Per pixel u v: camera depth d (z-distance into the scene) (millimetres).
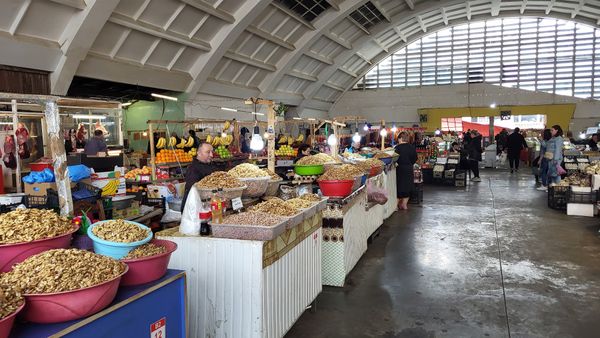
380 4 16438
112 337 1753
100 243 2018
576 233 6160
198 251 2750
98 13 8352
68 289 1570
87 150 8016
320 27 15398
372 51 21266
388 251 5324
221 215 2838
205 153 3900
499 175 14375
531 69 20891
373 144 13320
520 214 7625
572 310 3578
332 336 3178
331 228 4121
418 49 22453
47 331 1525
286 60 15828
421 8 18062
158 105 13266
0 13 7375
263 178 3592
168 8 10086
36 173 3469
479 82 21641
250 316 2656
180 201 4551
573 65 20312
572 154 12000
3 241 1819
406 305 3711
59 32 8508
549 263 4812
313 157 5195
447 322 3385
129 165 9391
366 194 5312
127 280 1942
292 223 2992
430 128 22156
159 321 2029
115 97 12680
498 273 4496
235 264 2672
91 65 9633
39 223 1953
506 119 21328
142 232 2203
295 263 3186
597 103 20062
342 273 4117
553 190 8039
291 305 3119
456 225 6781
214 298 2734
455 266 4734
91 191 3748
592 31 19922
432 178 12086
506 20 21000
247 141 11500
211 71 13055
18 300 1482
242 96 15445
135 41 10211
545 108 20578
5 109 7438
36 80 8766
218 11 11102
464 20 20891
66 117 9375
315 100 21156
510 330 3244
